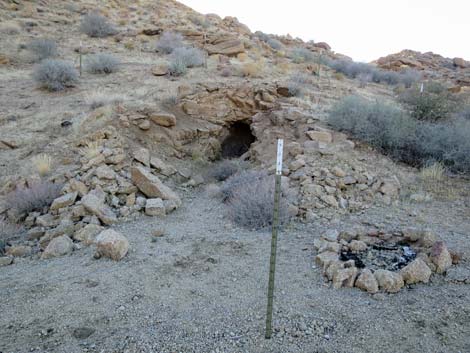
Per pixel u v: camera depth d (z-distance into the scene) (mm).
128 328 3977
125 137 10469
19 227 7195
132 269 5262
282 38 34750
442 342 3656
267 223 6832
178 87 13500
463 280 4656
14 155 9969
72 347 3689
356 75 23375
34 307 4387
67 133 10898
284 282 4852
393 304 4270
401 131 9617
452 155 9117
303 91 14516
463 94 18000
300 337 3791
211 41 23875
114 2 33375
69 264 5543
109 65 17281
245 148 14188
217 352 3605
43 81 14961
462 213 7141
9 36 22156
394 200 7809
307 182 8055
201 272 5180
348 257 5312
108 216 7129
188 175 10383
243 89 13977
